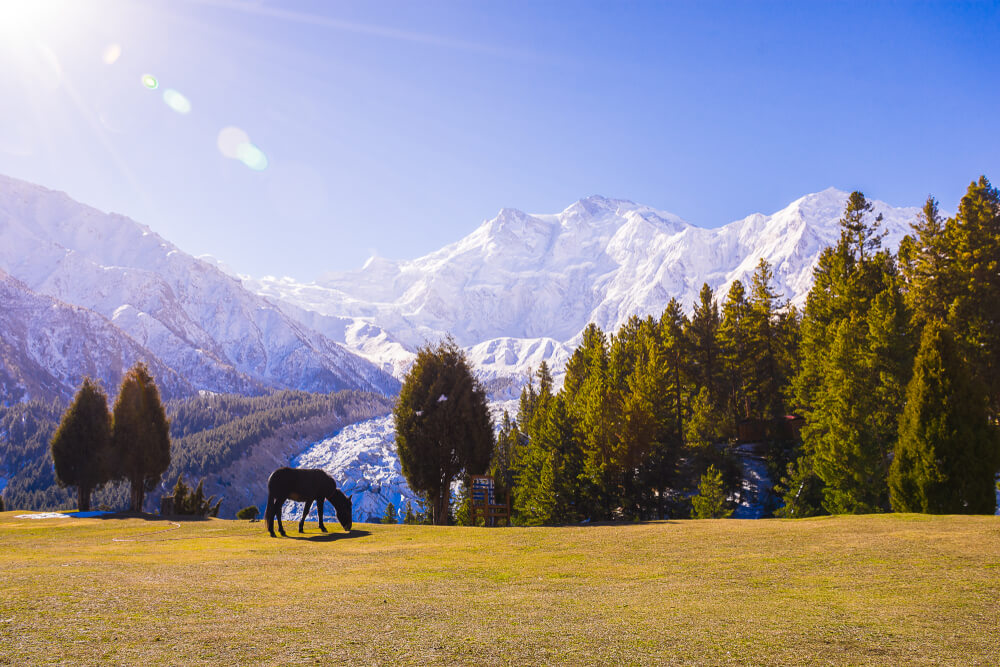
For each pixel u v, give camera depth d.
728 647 6.60
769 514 52.19
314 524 27.67
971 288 45.50
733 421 72.06
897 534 16.17
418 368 38.44
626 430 49.91
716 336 73.12
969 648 6.60
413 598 9.45
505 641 6.75
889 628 7.45
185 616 7.69
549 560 14.91
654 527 21.22
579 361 87.62
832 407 40.03
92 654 5.96
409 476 37.41
